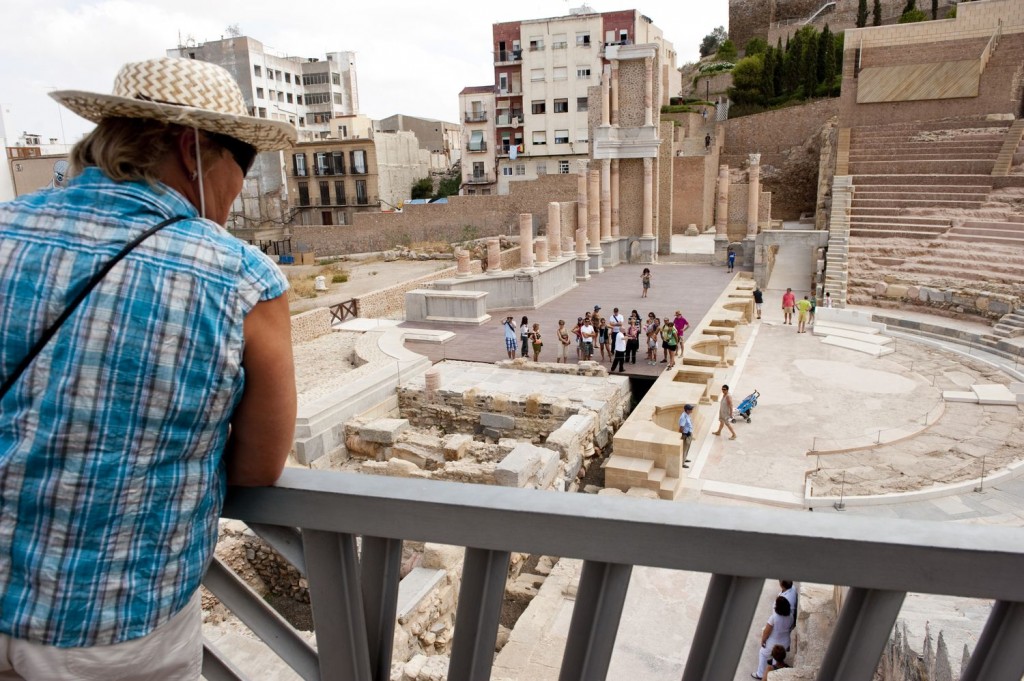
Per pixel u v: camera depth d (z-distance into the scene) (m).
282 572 11.77
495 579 1.86
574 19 71.00
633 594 10.77
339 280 48.41
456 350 25.42
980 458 16.42
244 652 8.42
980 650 1.55
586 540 1.68
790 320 31.86
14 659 1.59
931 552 1.45
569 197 56.44
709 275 42.72
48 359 1.49
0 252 1.57
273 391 1.73
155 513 1.58
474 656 1.91
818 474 15.67
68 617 1.52
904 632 6.42
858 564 1.50
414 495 1.82
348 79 96.50
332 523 1.89
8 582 1.54
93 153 1.73
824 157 54.09
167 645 1.70
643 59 48.19
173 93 1.73
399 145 74.00
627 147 48.69
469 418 19.47
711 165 64.25
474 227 59.78
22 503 1.50
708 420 19.53
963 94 49.62
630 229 50.97
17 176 55.00
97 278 1.51
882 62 52.09
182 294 1.53
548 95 73.19
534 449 14.19
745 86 72.69
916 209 40.12
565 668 1.82
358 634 2.05
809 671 7.64
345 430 17.64
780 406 20.61
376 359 22.09
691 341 25.28
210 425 1.64
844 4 79.88
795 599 8.59
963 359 25.59
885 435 18.08
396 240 61.66
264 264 1.71
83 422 1.48
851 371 24.19
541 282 34.09
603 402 18.48
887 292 33.25
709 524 1.58
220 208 1.93
